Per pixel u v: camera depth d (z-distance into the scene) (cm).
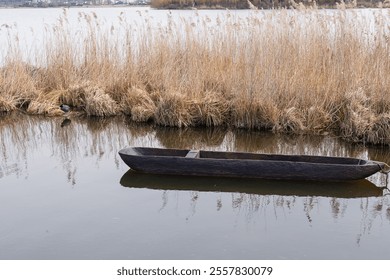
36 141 1463
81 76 1902
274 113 1509
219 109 1591
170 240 859
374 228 901
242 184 1093
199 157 1180
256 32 1622
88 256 807
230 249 830
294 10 1656
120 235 879
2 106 1783
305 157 1134
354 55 1551
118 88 1797
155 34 1833
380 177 1134
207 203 1008
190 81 1634
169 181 1116
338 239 862
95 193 1060
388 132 1347
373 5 2288
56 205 1002
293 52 1600
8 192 1072
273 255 810
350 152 1316
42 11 5659
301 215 955
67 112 1775
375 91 1452
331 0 2297
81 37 1959
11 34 3078
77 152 1353
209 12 2891
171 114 1581
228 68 1670
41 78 1941
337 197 1032
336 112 1518
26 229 903
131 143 1433
